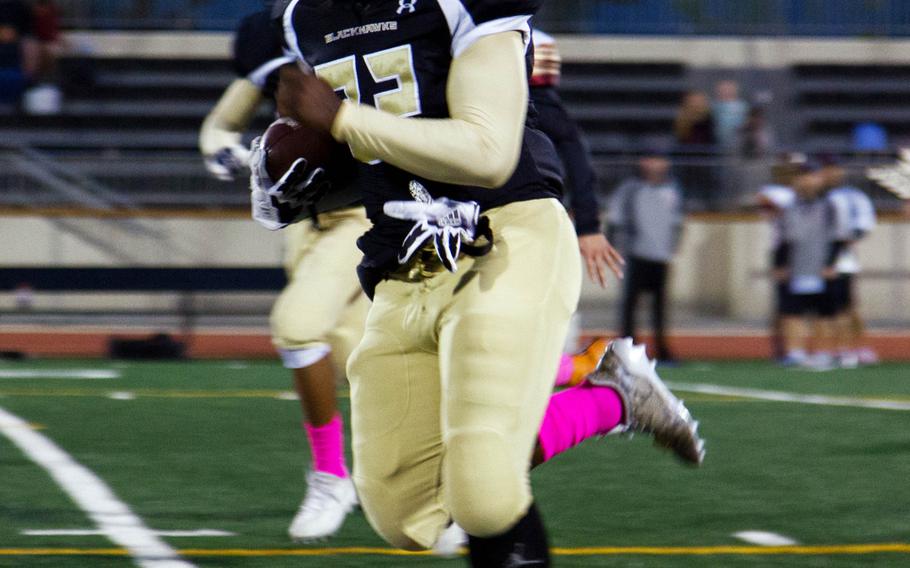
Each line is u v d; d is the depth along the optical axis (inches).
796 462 449.4
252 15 296.8
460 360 220.1
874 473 426.6
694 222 1054.4
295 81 214.2
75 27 1487.5
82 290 933.8
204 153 374.3
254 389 700.0
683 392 707.4
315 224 278.1
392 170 229.6
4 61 1365.7
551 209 232.7
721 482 407.5
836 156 1058.1
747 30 1573.6
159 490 389.4
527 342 220.5
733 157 1061.8
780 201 975.6
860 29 1590.8
